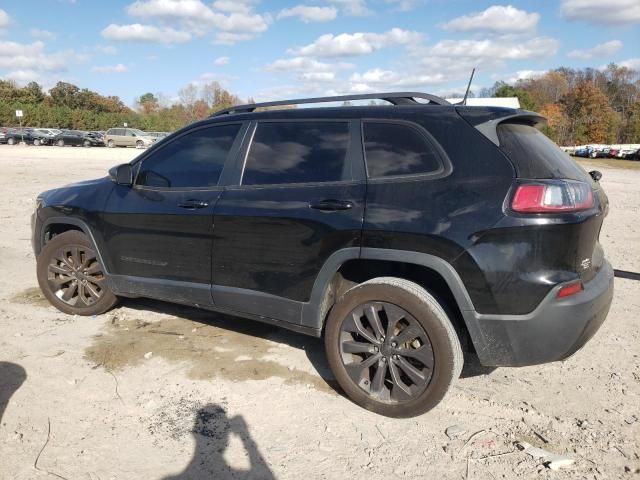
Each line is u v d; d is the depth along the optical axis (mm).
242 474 2846
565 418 3426
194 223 4039
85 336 4535
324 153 3656
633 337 4742
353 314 3457
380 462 2963
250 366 4059
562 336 3047
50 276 5039
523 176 3049
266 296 3797
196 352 4273
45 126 76500
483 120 3232
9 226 9391
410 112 3451
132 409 3430
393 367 3367
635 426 3344
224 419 3346
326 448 3080
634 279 6594
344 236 3398
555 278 2990
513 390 3783
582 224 3035
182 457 2971
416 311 3229
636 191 20172
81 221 4750
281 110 3957
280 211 3650
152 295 4438
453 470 2904
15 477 2756
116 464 2893
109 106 106812
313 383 3822
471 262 3051
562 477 2850
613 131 93500
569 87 114938
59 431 3168
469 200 3098
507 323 3051
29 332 4590
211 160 4141
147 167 4461
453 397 3670
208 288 4059
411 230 3184
